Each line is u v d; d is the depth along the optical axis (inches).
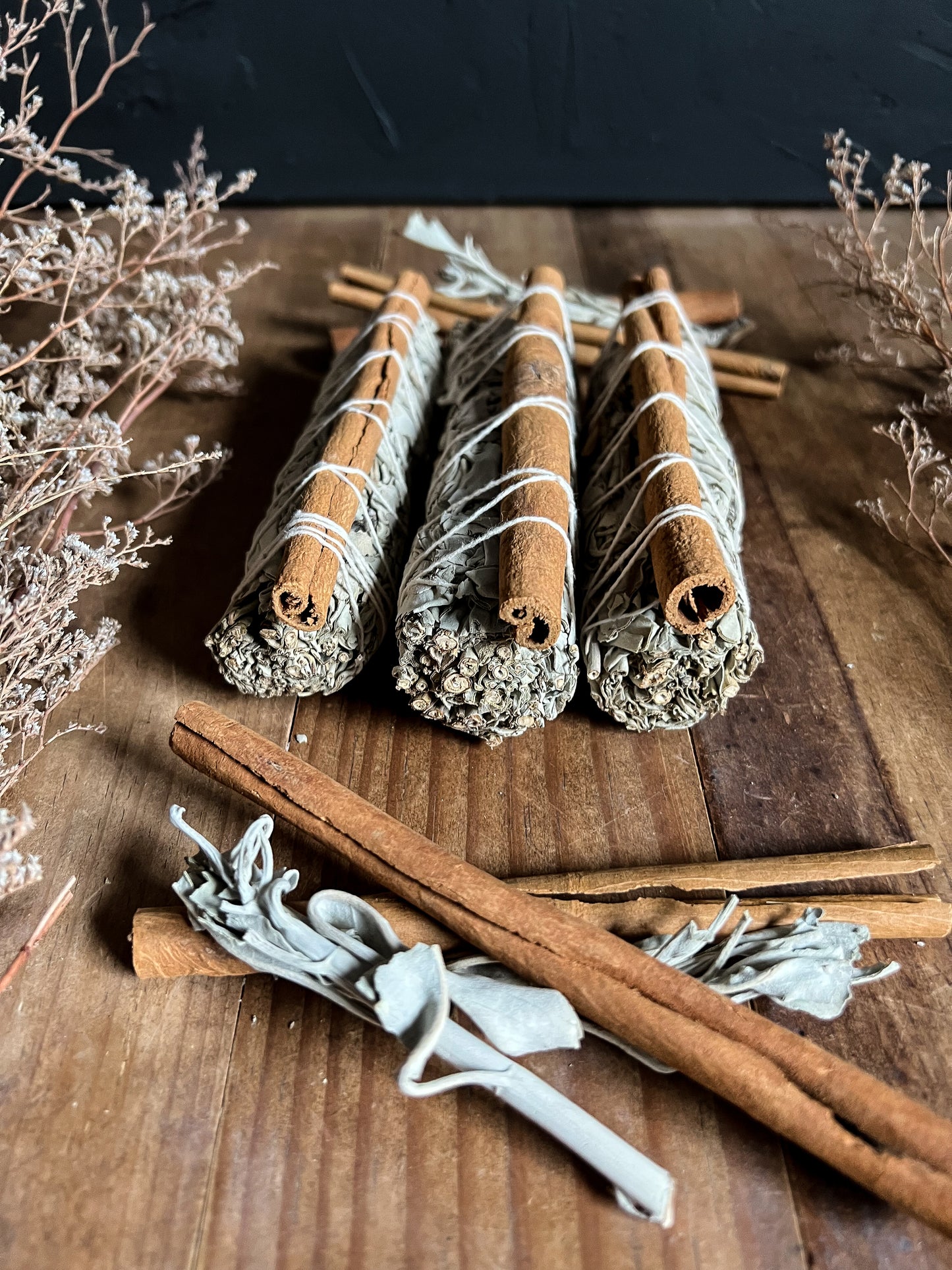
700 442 8.6
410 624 7.1
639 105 16.6
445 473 8.2
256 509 10.4
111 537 7.9
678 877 7.0
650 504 7.5
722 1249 5.5
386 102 16.6
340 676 7.9
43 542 8.4
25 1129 5.9
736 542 8.3
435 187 17.5
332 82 16.3
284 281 14.5
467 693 7.3
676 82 16.3
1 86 15.7
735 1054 5.5
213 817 7.6
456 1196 5.7
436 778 7.9
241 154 17.0
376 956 5.9
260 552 7.9
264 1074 6.2
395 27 15.7
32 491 8.3
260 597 7.4
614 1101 6.1
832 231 13.0
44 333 12.4
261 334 13.3
